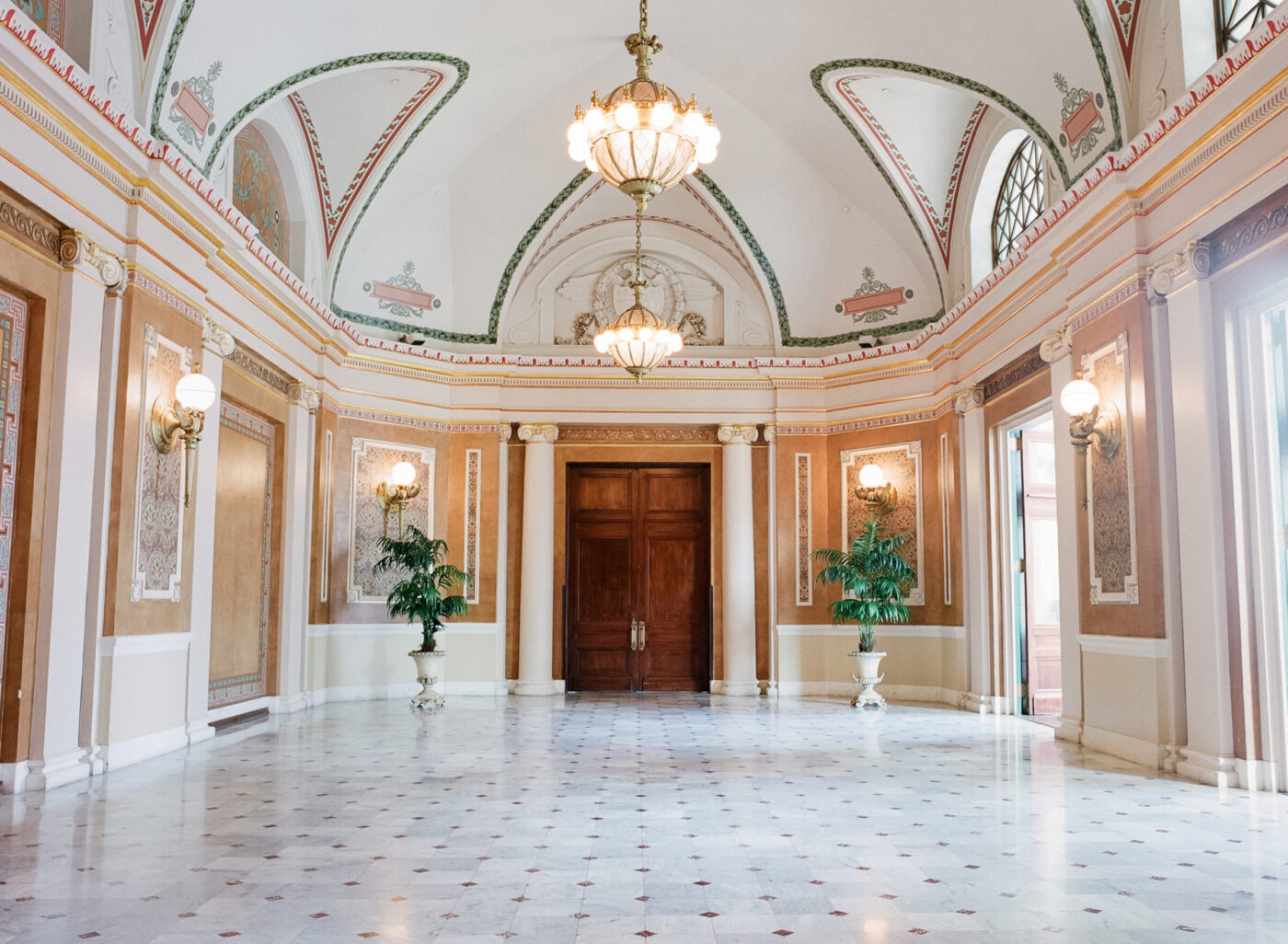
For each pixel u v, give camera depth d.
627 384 13.66
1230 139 6.42
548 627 13.36
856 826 5.41
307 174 11.38
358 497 12.51
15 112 5.88
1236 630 6.59
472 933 3.61
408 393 13.09
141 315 7.31
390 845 4.95
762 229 13.40
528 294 14.01
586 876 4.39
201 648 8.59
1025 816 5.66
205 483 8.60
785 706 11.93
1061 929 3.67
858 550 11.52
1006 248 11.20
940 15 8.77
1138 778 6.84
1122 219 7.66
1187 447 7.01
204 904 3.96
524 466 13.64
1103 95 7.92
